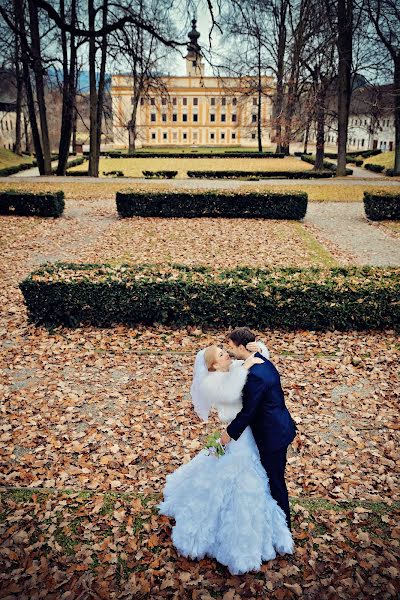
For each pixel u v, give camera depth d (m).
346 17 23.89
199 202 17.73
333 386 5.96
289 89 32.53
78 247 13.18
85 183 26.05
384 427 5.13
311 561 3.44
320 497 4.10
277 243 13.89
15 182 26.16
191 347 7.09
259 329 7.59
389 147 61.25
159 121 91.75
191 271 8.07
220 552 3.32
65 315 7.76
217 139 93.12
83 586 3.28
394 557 3.50
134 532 3.74
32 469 4.48
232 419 3.18
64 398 5.71
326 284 7.41
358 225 16.75
